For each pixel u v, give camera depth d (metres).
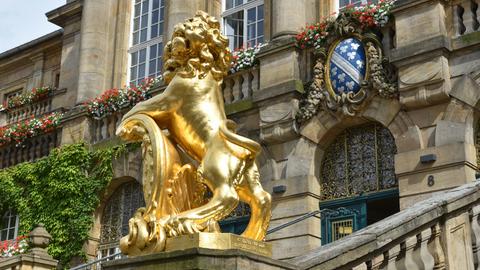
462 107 10.91
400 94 11.51
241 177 3.82
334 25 12.76
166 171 3.70
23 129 19.59
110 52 19.58
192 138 3.93
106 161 17.02
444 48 11.05
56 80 22.72
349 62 12.41
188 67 4.00
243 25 16.70
